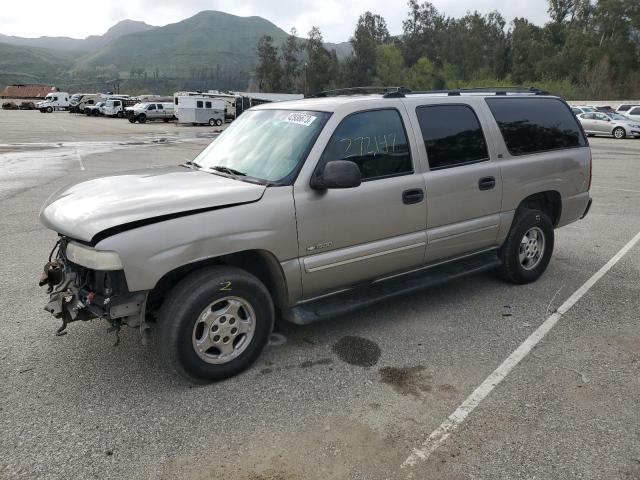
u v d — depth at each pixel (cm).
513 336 432
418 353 402
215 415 323
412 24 11512
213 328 348
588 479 269
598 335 434
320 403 336
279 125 418
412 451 290
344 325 452
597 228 813
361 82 10612
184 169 433
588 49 7781
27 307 484
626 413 325
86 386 354
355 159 396
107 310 318
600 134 3053
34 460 282
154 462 282
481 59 10256
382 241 415
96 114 5659
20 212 886
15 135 2880
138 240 309
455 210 458
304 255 375
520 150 514
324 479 269
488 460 283
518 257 529
